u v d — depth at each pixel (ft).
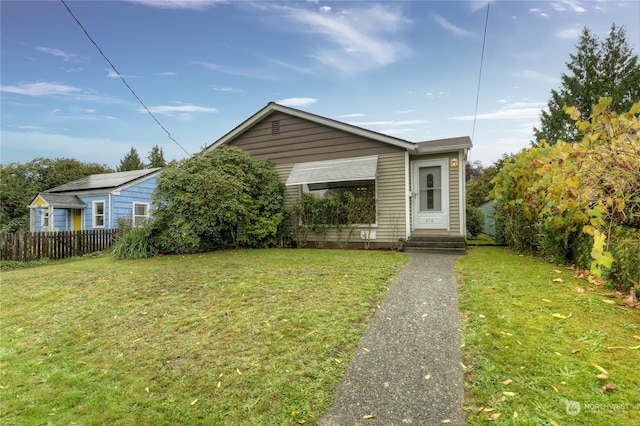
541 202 21.50
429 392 8.23
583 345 9.64
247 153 35.24
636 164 10.16
